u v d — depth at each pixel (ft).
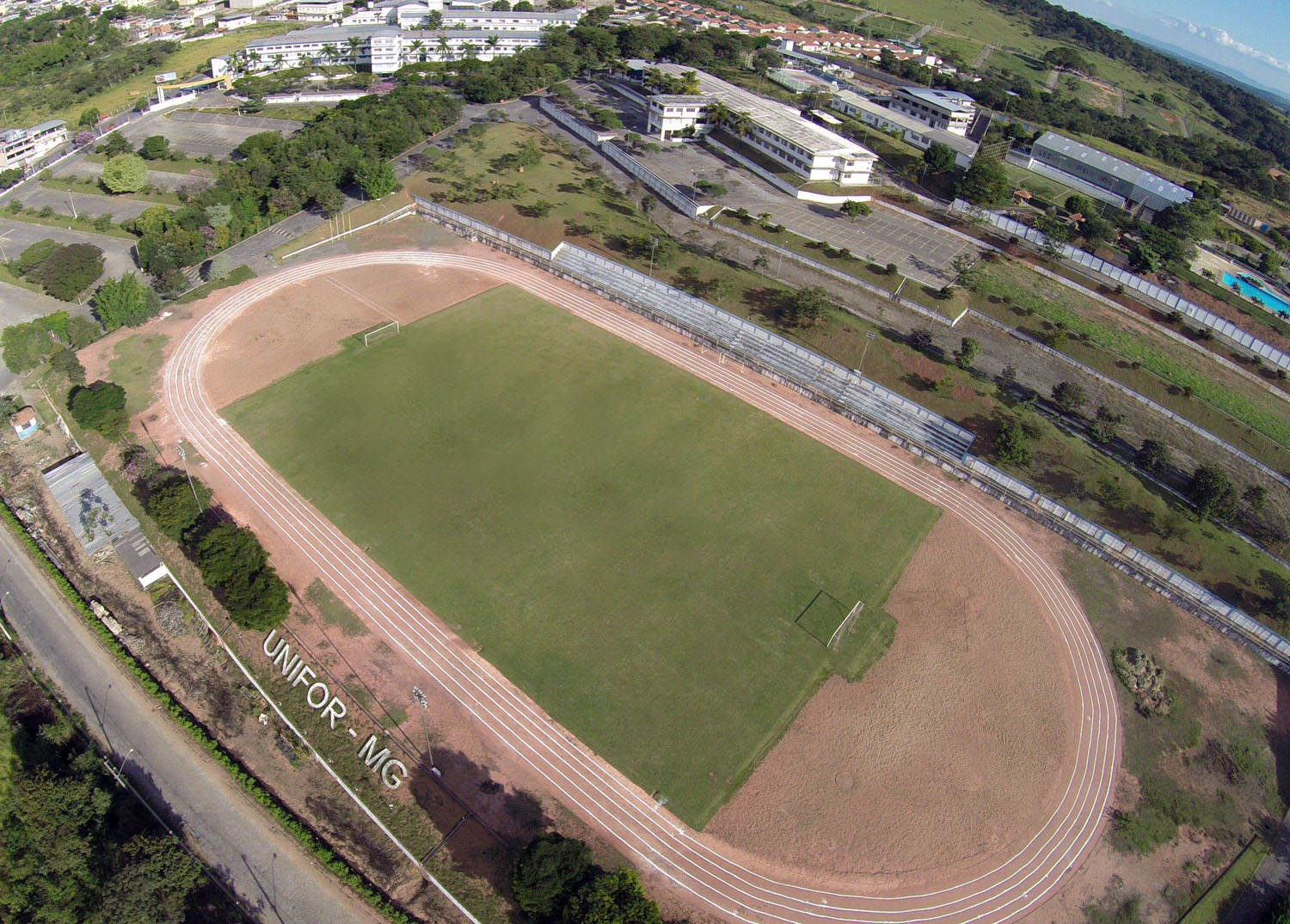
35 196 554.87
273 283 442.09
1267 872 231.30
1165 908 220.64
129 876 192.75
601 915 184.85
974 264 469.16
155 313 408.46
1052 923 213.46
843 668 268.21
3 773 227.81
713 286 437.58
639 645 268.21
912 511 333.83
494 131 628.28
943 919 211.82
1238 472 363.35
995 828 231.09
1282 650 289.94
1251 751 261.03
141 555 286.66
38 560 285.43
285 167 520.42
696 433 362.33
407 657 259.39
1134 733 260.62
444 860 213.25
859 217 517.96
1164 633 294.66
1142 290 461.37
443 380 379.76
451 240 495.41
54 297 442.50
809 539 314.55
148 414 347.56
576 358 403.75
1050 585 307.78
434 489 320.09
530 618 273.54
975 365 400.67
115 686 251.80
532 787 229.45
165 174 584.81
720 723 248.52
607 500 321.73
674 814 226.17
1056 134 653.71
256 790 223.10
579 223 496.64
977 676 270.67
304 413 353.72
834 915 210.18
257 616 250.37
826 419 378.94
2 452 335.67
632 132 622.13
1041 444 356.79
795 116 608.60
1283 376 413.80
